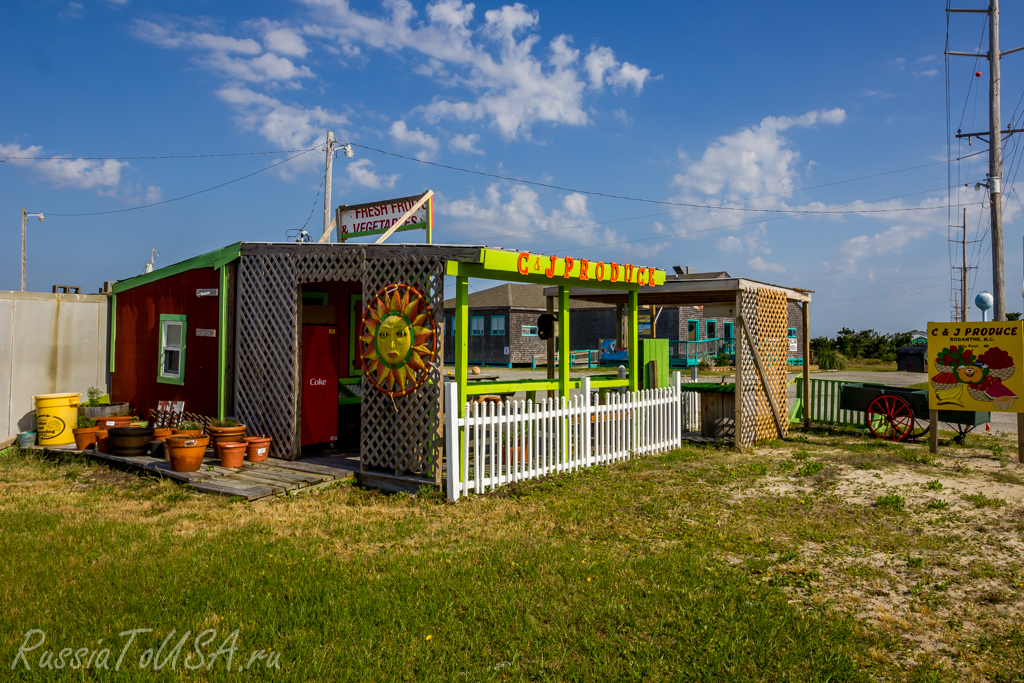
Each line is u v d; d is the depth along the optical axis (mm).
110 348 12891
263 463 9469
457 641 4043
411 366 8070
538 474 8727
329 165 26688
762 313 12359
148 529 6473
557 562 5402
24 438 11031
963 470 9258
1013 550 5883
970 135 19953
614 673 3693
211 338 10781
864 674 3730
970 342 10438
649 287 12266
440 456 7906
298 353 9734
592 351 35719
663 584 4930
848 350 51125
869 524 6711
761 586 4977
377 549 5934
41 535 6199
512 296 37438
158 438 9992
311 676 3658
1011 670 3803
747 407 11695
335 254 9117
